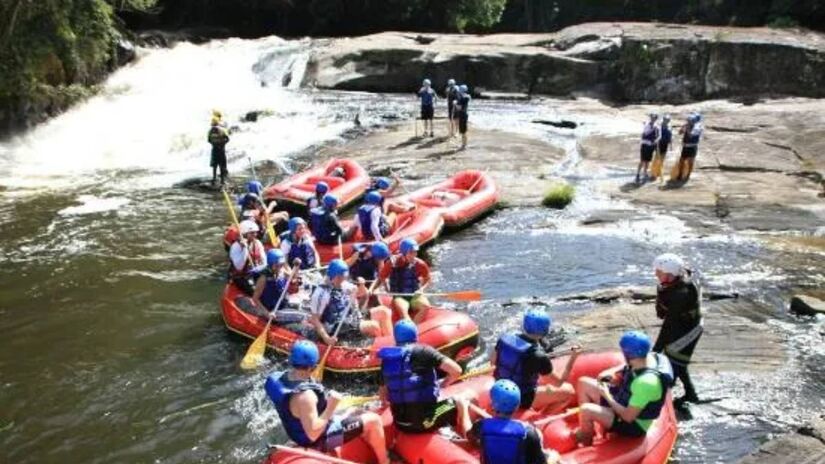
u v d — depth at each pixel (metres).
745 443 6.84
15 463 7.04
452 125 20.11
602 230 13.31
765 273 11.20
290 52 29.09
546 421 6.39
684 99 26.30
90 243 13.07
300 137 20.64
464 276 11.39
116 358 9.03
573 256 12.08
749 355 8.44
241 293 9.84
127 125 21.45
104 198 15.73
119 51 26.39
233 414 7.80
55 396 8.20
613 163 17.81
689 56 26.23
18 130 20.06
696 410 7.35
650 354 6.14
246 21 39.12
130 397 8.16
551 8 49.44
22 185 16.67
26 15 20.38
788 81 25.50
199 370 8.70
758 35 27.31
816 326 9.29
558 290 10.75
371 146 19.41
